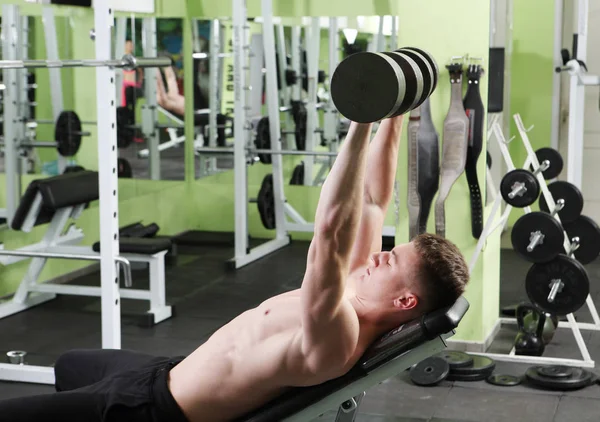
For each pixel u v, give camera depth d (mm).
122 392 2059
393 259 1970
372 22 5789
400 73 1572
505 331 4289
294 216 6227
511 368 3748
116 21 5562
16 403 2096
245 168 5660
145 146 5953
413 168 3848
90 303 4809
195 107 6328
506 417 3207
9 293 4793
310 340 1839
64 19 4973
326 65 5934
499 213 4309
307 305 1798
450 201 3891
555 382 3457
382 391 3490
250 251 5812
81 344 4102
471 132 3770
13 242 4746
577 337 3732
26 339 4180
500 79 3961
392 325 1974
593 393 3436
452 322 1845
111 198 3453
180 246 6254
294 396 1976
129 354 2309
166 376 2092
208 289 5117
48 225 4906
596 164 6207
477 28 3758
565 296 3635
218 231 6539
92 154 5258
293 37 5953
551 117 6172
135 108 5797
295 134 6098
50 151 4934
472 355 3766
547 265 3635
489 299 4070
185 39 6191
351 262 2156
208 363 2033
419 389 3508
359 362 1938
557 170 4812
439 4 3783
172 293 5027
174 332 4297
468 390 3494
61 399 2086
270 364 1934
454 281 1937
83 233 5145
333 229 1727
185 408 2047
